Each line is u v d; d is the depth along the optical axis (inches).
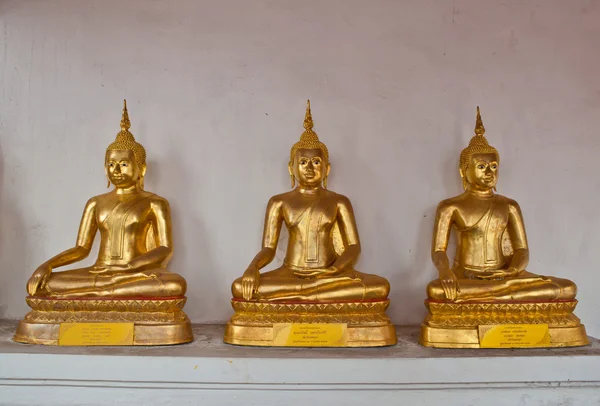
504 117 180.2
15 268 173.9
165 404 136.5
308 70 179.8
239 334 147.9
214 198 176.7
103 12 179.0
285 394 136.6
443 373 137.9
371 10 181.0
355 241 165.8
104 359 136.7
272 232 166.1
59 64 177.9
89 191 175.9
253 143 177.9
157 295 149.3
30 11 178.4
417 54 180.9
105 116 177.5
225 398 136.6
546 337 147.4
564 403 139.6
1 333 156.8
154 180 176.1
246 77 179.2
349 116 179.0
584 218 179.0
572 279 177.8
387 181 178.1
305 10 181.0
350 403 137.1
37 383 136.3
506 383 138.9
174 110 177.9
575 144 180.2
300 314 148.6
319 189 169.5
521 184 179.2
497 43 181.0
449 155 179.0
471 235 166.6
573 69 180.9
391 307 175.5
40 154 176.2
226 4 180.4
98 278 150.7
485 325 147.4
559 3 181.9
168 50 179.0
